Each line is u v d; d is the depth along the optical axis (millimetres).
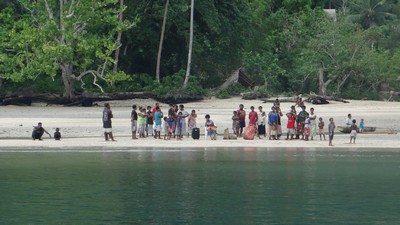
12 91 90062
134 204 28781
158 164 41812
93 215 26609
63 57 84062
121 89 93625
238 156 46219
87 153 47438
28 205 28578
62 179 35688
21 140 54656
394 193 31625
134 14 97062
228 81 104312
